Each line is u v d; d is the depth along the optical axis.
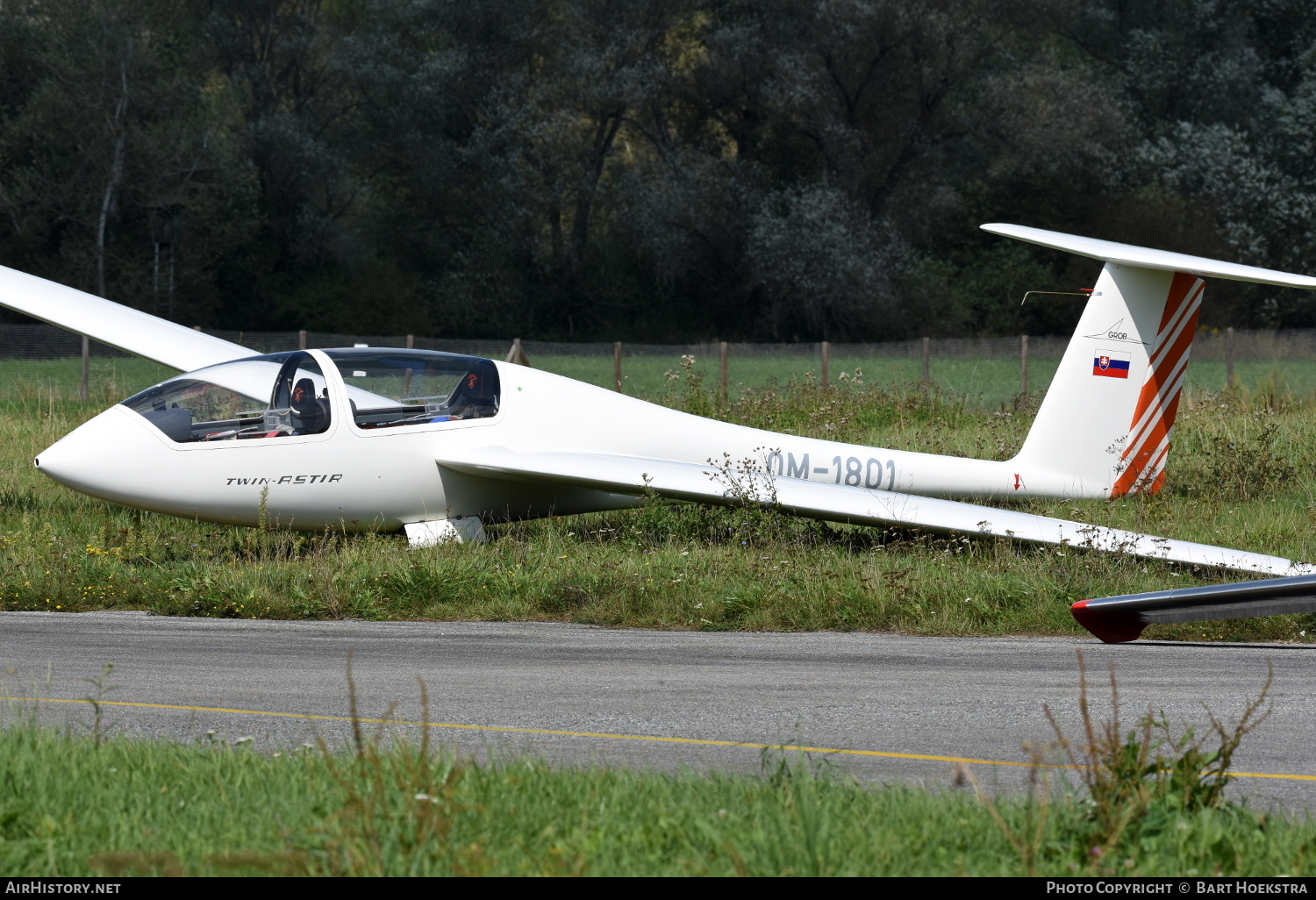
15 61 199.50
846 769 18.31
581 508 44.84
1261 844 13.49
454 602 33.44
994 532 38.03
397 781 14.06
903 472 45.50
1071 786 17.16
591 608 32.28
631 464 41.69
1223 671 25.62
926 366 92.81
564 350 124.44
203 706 22.27
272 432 39.06
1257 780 17.84
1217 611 27.30
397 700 22.91
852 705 22.59
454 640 29.20
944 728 20.92
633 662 26.61
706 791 15.47
